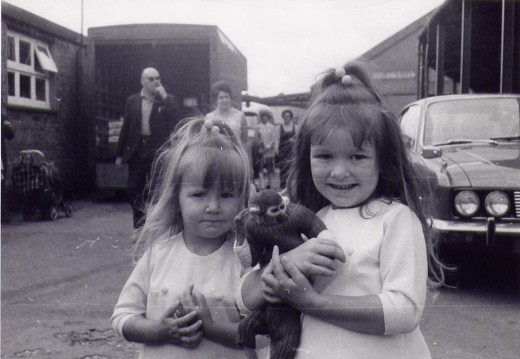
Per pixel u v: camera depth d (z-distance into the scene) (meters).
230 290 1.43
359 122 1.24
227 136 1.48
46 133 6.85
